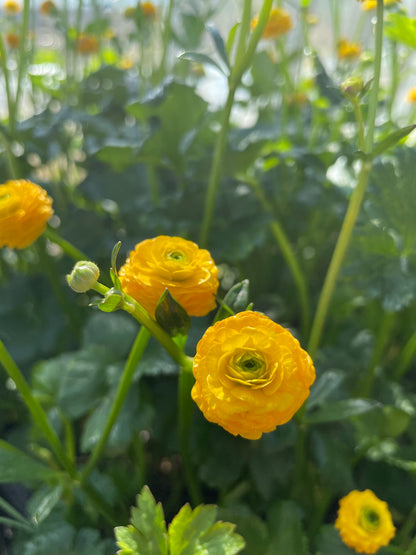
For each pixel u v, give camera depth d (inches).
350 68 14.9
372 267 10.6
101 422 10.1
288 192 15.0
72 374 10.8
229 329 5.7
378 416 10.9
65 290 14.9
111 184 15.1
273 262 16.5
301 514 9.9
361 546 8.2
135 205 14.6
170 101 12.6
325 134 16.5
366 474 11.8
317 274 16.5
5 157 14.2
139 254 6.9
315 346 10.8
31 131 13.8
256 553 9.2
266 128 15.6
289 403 5.6
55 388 11.4
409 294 10.1
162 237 7.1
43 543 9.1
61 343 14.3
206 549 7.4
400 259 10.6
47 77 17.3
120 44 19.1
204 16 16.1
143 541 7.5
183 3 16.6
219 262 16.0
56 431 11.3
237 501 10.5
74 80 15.8
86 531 9.4
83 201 16.6
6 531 11.8
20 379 8.2
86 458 13.1
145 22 15.1
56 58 19.9
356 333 14.0
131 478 11.6
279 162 14.8
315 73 10.8
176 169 13.8
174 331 6.9
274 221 13.2
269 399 5.6
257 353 5.7
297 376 5.7
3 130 12.9
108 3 16.7
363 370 12.8
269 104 16.6
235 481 11.6
